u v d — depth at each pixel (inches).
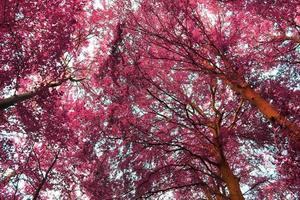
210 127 393.4
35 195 418.0
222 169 367.2
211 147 390.0
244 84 299.9
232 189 349.7
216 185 427.5
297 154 273.0
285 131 274.1
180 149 386.9
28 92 385.7
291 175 283.0
